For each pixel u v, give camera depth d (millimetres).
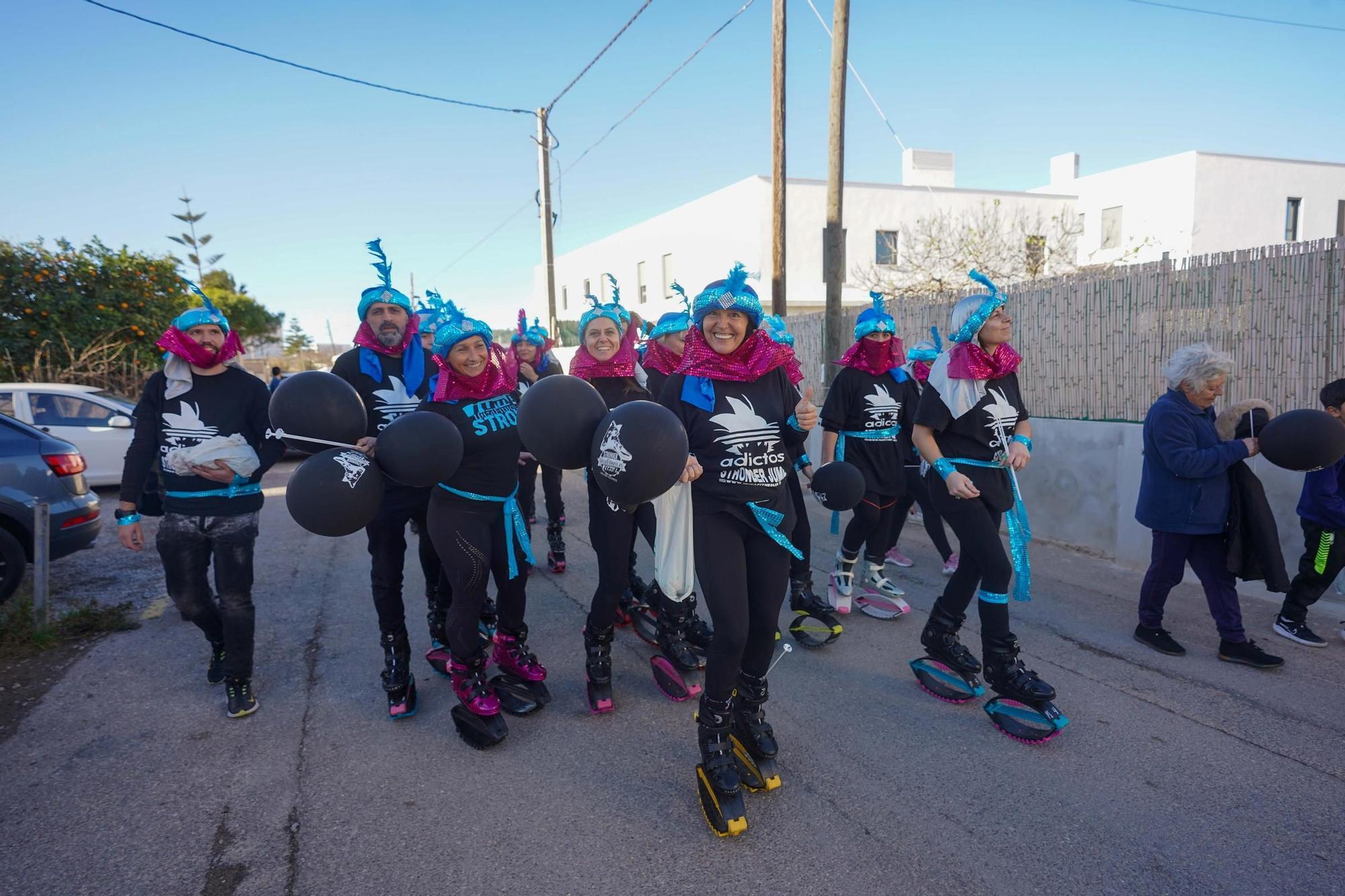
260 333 42438
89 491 5973
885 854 2691
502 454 3475
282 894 2553
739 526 2963
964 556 3781
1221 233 23438
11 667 4453
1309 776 3098
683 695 3910
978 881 2545
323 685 4184
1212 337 5637
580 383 2857
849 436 4992
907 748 3402
